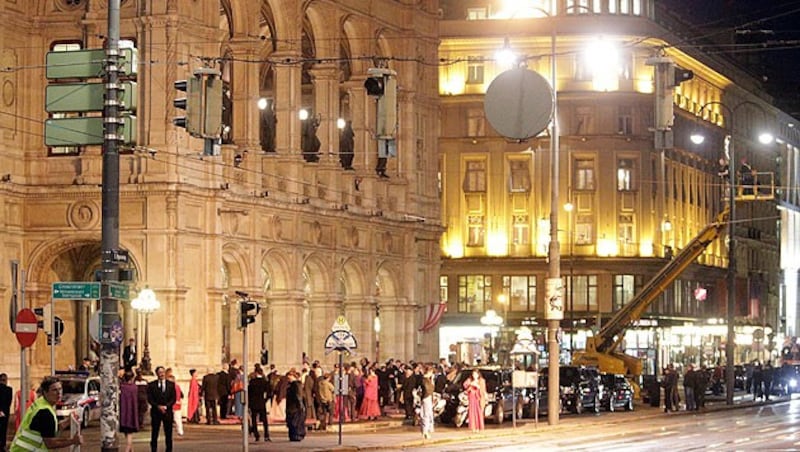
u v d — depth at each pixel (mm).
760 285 149875
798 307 171125
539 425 59312
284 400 58156
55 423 23047
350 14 75938
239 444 47844
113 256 33969
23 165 63312
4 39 62469
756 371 90812
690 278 123250
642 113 112875
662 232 115375
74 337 65188
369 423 59125
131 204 62031
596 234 112312
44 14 63688
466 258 113188
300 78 71688
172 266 61531
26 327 38969
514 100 35781
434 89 84688
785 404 87188
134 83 34000
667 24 123688
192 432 53438
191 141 62938
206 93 34000
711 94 133125
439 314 80625
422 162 83688
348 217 74938
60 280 65062
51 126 33750
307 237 71500
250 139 67188
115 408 34031
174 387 41938
